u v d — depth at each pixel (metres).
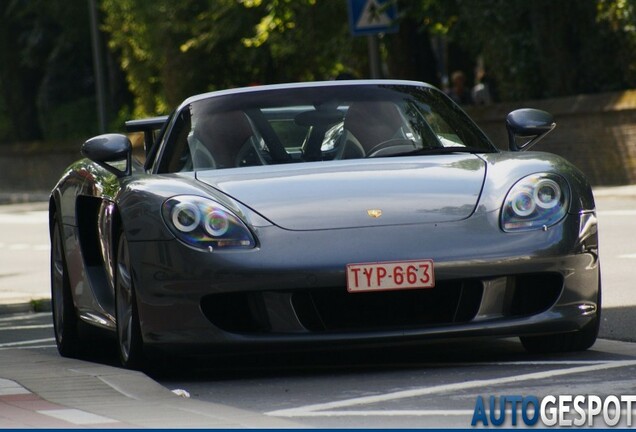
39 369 14.08
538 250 13.66
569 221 13.93
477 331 13.55
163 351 13.77
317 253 13.37
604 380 12.80
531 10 48.84
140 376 13.31
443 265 13.40
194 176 14.82
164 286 13.65
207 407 11.52
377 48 37.00
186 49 68.00
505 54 50.38
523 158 14.80
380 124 15.92
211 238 13.58
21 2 90.44
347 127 15.82
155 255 13.73
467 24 52.81
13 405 11.68
